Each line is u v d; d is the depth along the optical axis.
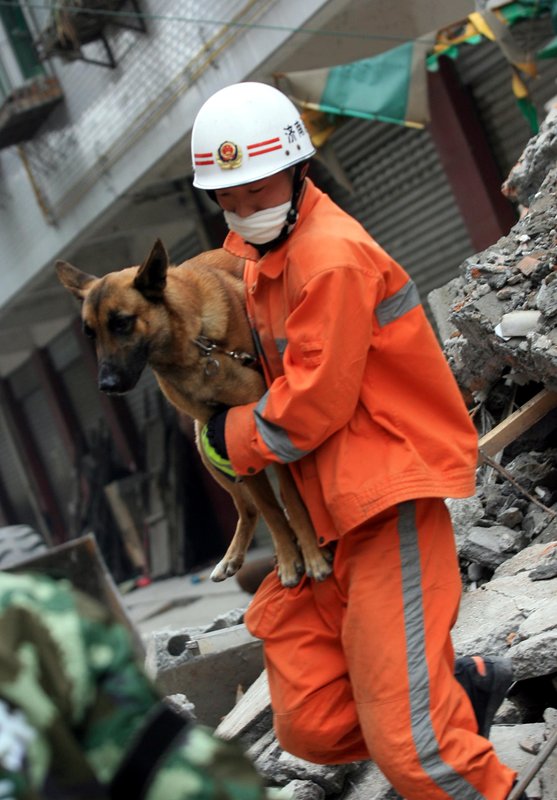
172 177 20.86
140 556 26.33
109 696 2.35
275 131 4.76
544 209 8.15
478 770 4.41
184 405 5.55
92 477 29.84
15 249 25.34
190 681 7.84
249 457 4.68
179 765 2.34
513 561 6.80
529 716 5.91
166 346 5.39
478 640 5.87
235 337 5.36
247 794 2.39
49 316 29.20
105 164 20.89
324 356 4.42
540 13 13.19
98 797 2.28
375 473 4.55
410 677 4.44
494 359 7.76
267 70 16.86
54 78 21.62
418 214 18.19
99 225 22.30
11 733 2.20
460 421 4.80
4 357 35.16
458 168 16.72
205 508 26.09
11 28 23.27
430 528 4.68
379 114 14.04
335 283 4.45
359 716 4.54
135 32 19.05
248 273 5.33
